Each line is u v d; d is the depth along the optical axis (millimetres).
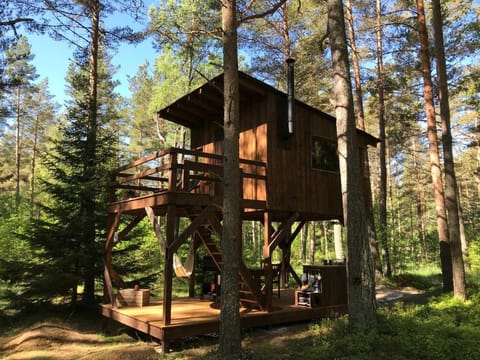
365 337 6375
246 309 9297
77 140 12211
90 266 11164
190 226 7895
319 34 17766
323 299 9938
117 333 9523
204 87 10008
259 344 7391
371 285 7121
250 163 9297
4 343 8906
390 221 31234
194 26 11328
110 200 10641
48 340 8547
